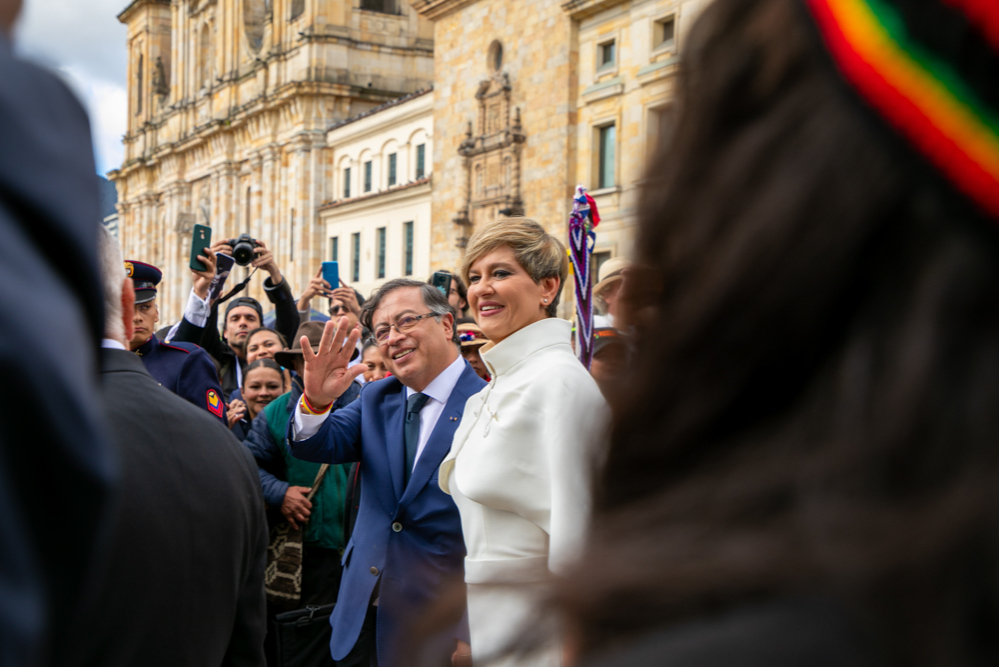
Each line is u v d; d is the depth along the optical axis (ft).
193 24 211.00
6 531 1.98
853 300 1.59
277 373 22.91
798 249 1.60
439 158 115.03
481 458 10.02
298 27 166.09
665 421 1.78
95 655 6.28
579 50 94.32
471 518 10.40
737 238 1.68
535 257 11.46
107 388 7.15
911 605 1.38
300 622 16.72
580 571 1.68
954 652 1.35
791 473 1.58
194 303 23.43
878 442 1.47
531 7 99.09
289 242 163.84
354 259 146.10
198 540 7.16
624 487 1.84
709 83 1.82
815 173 1.61
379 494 13.79
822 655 1.41
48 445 2.03
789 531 1.52
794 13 1.70
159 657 6.70
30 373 1.97
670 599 1.56
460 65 110.93
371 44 162.91
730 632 1.48
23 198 2.12
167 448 7.20
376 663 13.10
